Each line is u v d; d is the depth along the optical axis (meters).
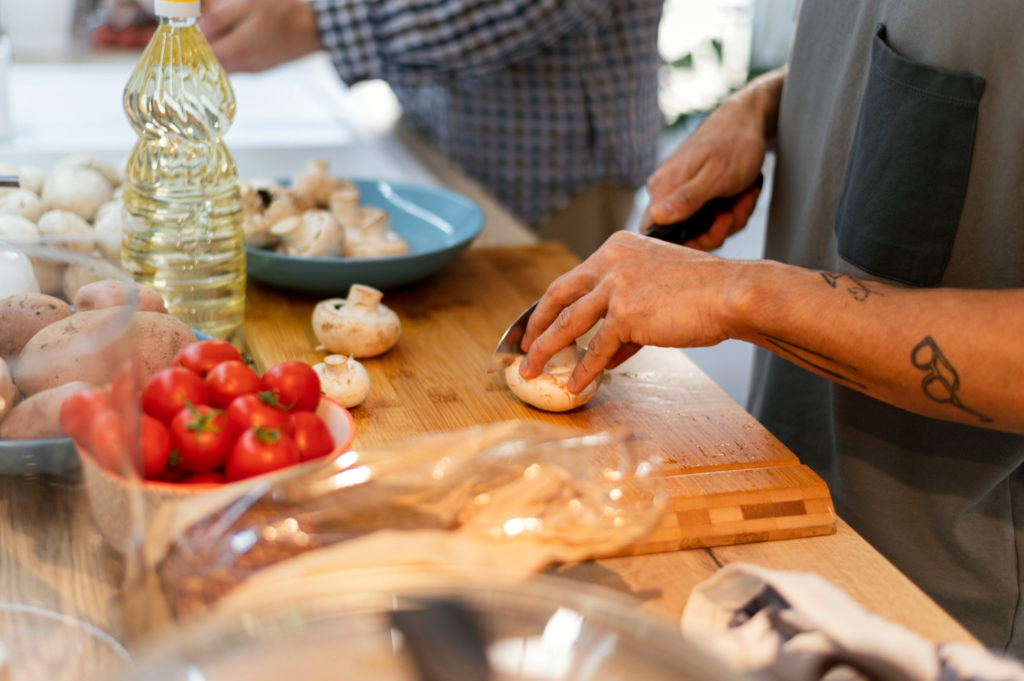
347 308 0.99
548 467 0.66
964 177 0.88
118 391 0.50
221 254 0.97
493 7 1.54
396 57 1.59
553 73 1.86
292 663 0.37
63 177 1.03
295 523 0.58
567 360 0.91
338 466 0.63
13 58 2.34
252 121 1.99
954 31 0.87
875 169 0.93
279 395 0.73
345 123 2.09
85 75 2.24
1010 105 0.85
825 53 1.07
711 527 0.71
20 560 0.54
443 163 1.91
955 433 0.95
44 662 0.49
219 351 0.75
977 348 0.68
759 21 2.50
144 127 0.93
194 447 0.64
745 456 0.82
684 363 1.03
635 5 1.90
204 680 0.35
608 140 1.94
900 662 0.53
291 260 1.06
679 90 2.71
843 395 1.01
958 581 1.01
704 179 1.11
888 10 0.94
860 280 0.76
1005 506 0.98
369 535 0.58
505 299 1.18
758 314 0.75
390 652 0.38
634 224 2.12
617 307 0.81
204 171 0.95
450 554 0.58
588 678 0.37
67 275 0.67
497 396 0.93
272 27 1.53
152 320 0.79
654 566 0.68
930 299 0.71
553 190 1.96
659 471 0.77
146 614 0.51
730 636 0.56
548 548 0.61
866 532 1.03
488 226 1.54
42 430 0.54
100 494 0.52
